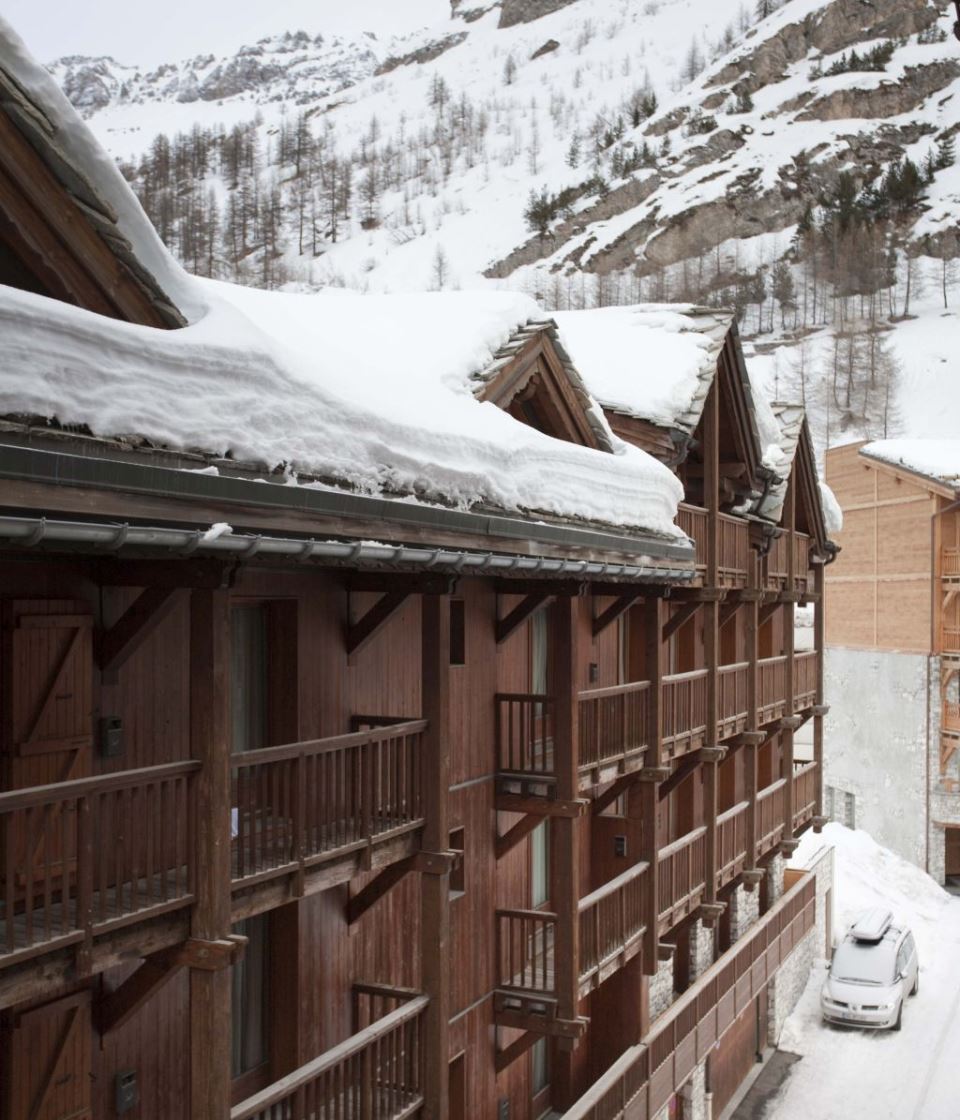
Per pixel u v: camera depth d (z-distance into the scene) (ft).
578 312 67.67
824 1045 78.07
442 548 27.55
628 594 48.83
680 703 54.03
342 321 40.98
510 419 36.04
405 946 38.91
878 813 130.72
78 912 20.31
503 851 43.39
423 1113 31.19
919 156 510.99
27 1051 23.67
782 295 392.06
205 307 22.82
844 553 139.85
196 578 22.70
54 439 17.62
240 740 31.81
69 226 20.63
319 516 22.71
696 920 59.06
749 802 65.26
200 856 22.84
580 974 42.78
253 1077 32.42
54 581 24.31
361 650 34.83
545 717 46.62
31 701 23.31
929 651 121.08
